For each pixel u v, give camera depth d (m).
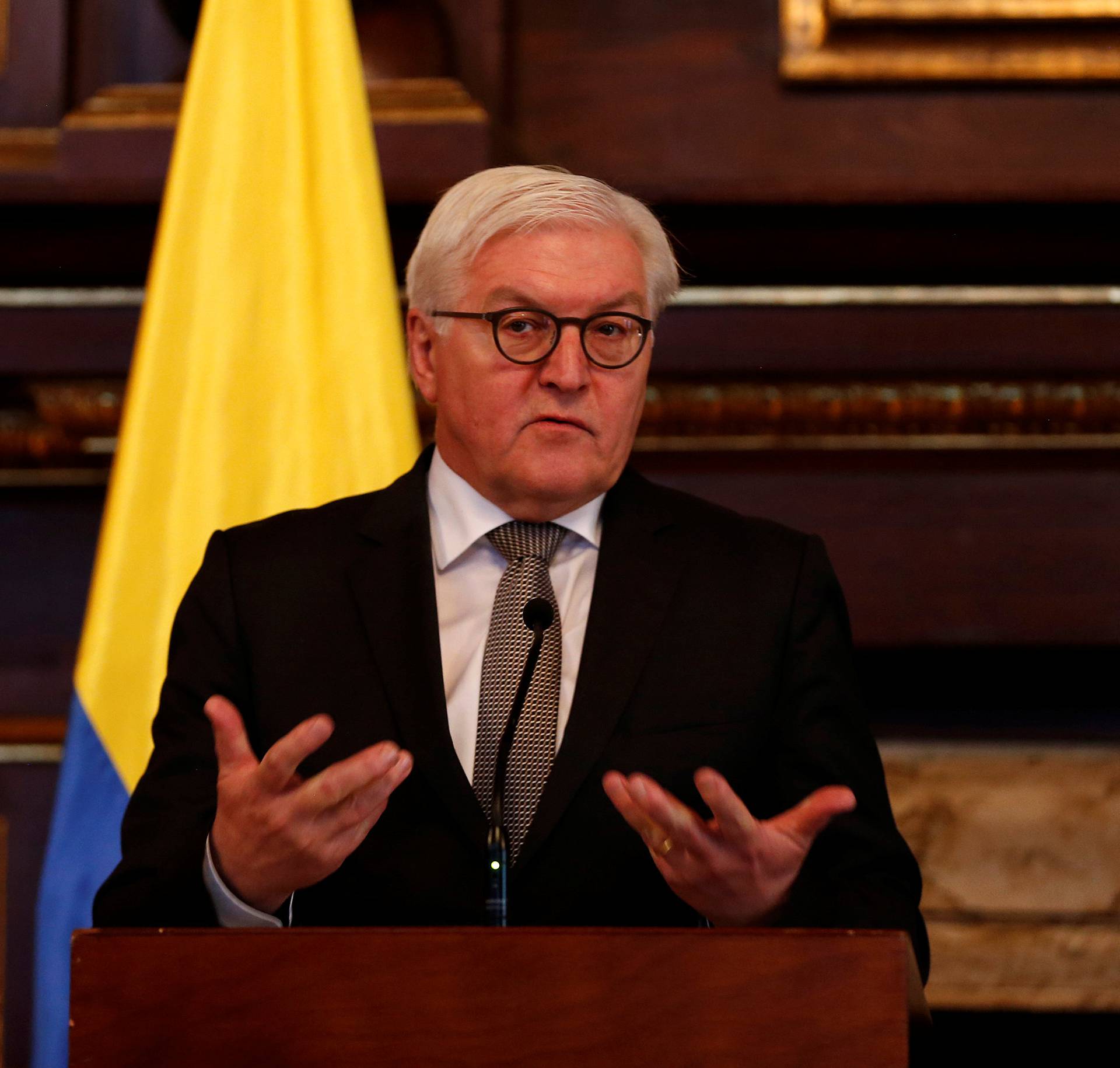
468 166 12.38
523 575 6.87
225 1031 4.43
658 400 12.88
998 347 12.85
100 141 12.42
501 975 4.43
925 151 13.38
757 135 13.50
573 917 6.28
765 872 5.04
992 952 12.21
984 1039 12.73
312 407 9.22
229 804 5.09
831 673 6.90
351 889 6.38
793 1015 4.41
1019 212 12.62
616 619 6.85
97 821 8.70
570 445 6.80
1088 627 12.80
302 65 9.69
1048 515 12.93
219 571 7.14
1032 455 13.13
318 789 4.98
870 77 13.31
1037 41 13.30
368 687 6.71
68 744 8.80
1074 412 12.87
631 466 7.76
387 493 7.47
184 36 13.21
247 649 6.90
